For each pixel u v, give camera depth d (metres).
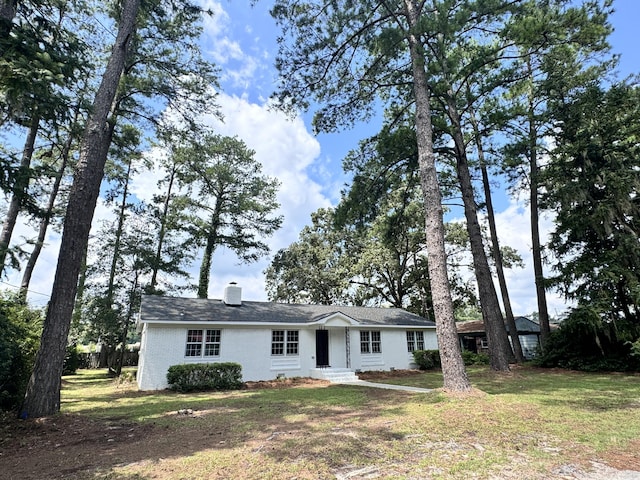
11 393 8.33
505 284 20.31
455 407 7.34
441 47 11.84
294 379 16.17
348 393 11.27
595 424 6.07
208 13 13.34
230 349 15.62
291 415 7.77
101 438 6.19
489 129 16.14
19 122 8.62
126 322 21.27
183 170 24.27
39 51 7.73
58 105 8.52
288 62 12.27
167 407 9.51
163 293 22.98
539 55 14.34
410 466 4.29
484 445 5.04
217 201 25.64
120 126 14.69
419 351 20.06
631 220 15.39
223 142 24.70
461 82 15.58
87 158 9.20
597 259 15.41
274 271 35.31
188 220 24.62
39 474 4.40
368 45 12.80
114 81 9.89
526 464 4.30
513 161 17.58
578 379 12.73
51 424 7.13
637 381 11.90
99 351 27.39
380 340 19.62
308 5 11.64
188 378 13.61
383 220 19.31
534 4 11.93
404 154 15.67
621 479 3.84
